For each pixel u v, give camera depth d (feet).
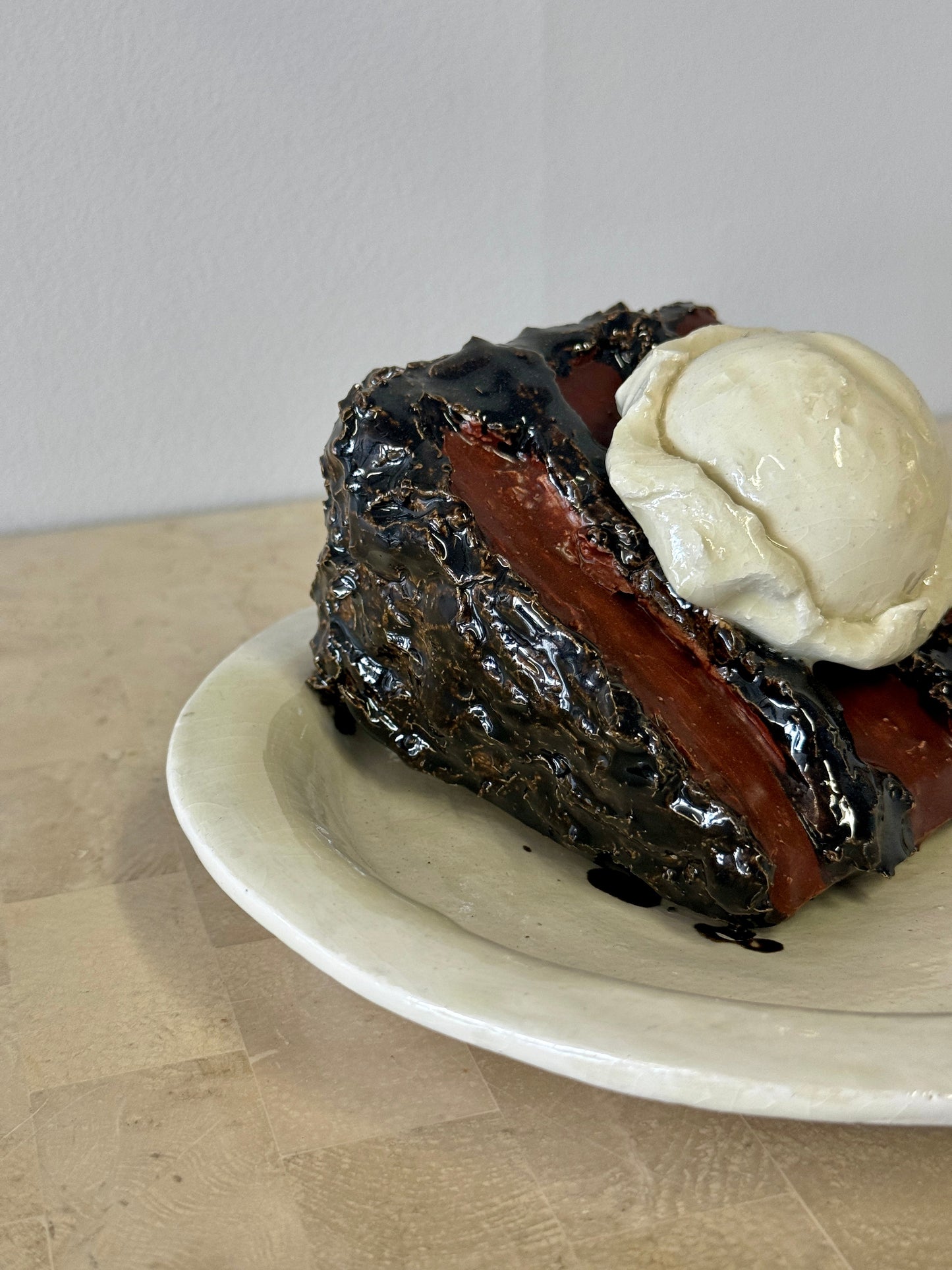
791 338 1.11
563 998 0.83
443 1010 0.83
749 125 2.38
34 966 1.06
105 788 1.34
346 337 2.32
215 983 1.04
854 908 1.06
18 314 2.11
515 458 1.12
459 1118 0.90
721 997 0.87
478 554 1.04
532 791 1.12
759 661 1.05
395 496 1.08
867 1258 0.78
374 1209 0.82
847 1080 0.76
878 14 2.35
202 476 2.32
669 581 1.04
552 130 2.28
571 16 2.21
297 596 1.83
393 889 0.98
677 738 1.01
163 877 1.18
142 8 1.99
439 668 1.10
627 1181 0.84
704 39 2.29
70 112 2.02
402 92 2.18
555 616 1.02
